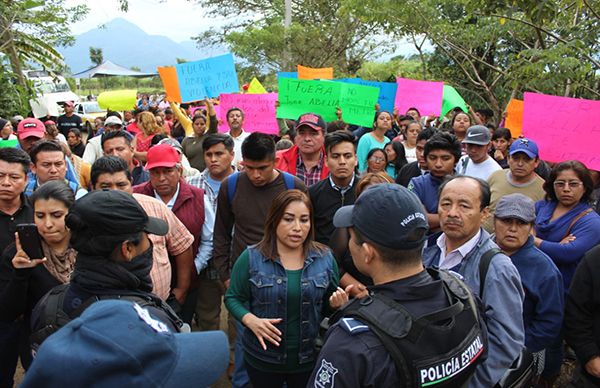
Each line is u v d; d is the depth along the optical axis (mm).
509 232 2898
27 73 15352
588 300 2826
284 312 2861
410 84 8625
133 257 1915
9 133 7762
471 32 9219
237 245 3711
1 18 10758
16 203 3342
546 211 3900
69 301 1876
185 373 1238
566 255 3549
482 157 4988
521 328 2350
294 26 17578
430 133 5270
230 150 4512
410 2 9672
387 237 1708
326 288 2959
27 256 2586
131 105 11820
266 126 7324
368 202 1772
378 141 6844
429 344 1582
